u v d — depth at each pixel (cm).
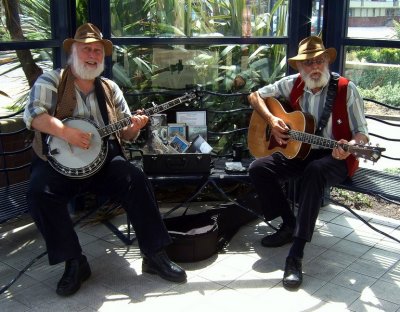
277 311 254
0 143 343
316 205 283
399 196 296
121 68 373
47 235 266
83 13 366
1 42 317
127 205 283
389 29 350
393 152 500
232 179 322
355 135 298
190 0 369
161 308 258
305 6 362
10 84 378
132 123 291
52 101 283
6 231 351
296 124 304
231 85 392
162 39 363
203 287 277
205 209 380
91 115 291
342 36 358
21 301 265
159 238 282
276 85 328
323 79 299
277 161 317
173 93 387
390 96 373
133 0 357
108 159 292
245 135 395
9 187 321
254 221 363
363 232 345
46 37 357
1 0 343
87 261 295
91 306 260
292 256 283
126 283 282
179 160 317
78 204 373
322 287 276
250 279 285
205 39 366
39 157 284
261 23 377
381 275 289
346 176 303
